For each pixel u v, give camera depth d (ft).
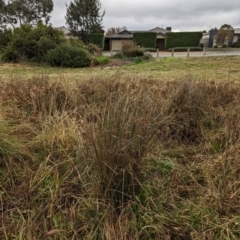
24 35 37.45
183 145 7.55
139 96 7.17
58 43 38.40
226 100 9.71
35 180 5.45
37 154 6.39
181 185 5.62
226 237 4.33
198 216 4.74
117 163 4.91
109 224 4.50
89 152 5.60
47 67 31.40
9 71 24.50
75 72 22.80
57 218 4.73
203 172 6.03
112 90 9.67
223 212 4.82
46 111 8.44
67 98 9.24
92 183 5.06
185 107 8.65
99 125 5.41
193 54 56.65
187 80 10.42
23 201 5.10
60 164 5.88
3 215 4.78
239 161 5.90
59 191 5.21
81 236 4.48
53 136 6.63
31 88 9.85
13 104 9.02
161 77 16.80
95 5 87.15
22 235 4.28
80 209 4.84
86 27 87.51
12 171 5.77
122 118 5.26
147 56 44.04
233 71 21.13
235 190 5.27
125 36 101.71
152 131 5.65
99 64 35.83
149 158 5.63
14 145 6.27
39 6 101.60
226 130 7.29
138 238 4.38
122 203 4.86
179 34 83.76
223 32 89.51
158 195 5.19
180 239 4.48
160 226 4.54
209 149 7.18
